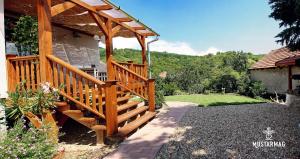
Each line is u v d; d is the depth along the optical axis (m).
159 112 9.83
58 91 5.36
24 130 4.55
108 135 5.61
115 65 8.65
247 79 19.00
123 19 8.55
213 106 11.55
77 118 5.61
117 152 4.84
